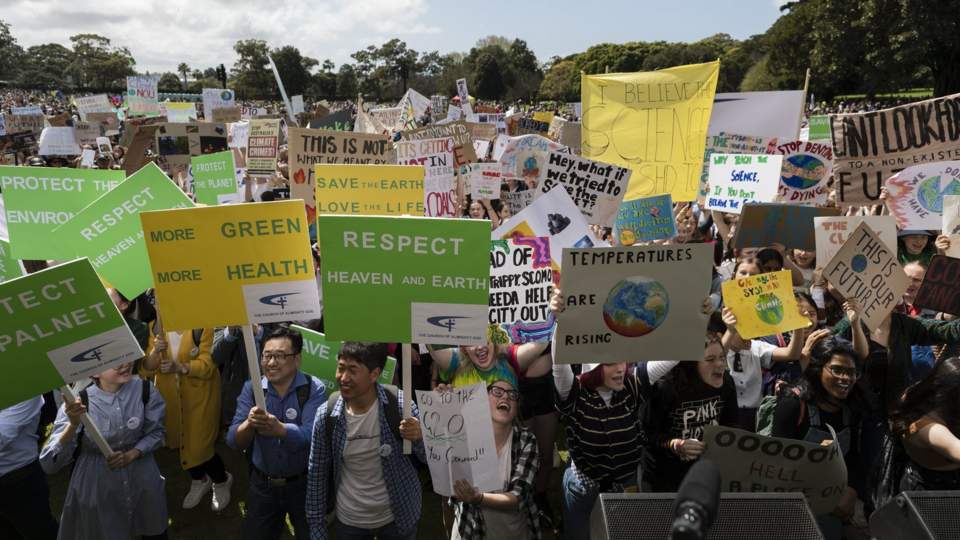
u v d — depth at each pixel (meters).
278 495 3.89
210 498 5.39
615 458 3.79
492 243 4.40
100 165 13.12
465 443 3.33
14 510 3.99
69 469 5.78
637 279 3.54
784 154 7.60
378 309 3.51
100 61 126.88
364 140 7.56
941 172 5.79
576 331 3.58
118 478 3.95
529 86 107.75
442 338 3.51
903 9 40.28
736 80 74.88
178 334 4.98
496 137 13.84
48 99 71.44
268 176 10.23
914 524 2.11
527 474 3.55
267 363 3.87
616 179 6.18
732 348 4.59
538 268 4.42
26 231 5.15
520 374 4.69
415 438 3.48
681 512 1.37
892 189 5.97
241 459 6.02
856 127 6.38
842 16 43.62
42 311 3.31
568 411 3.88
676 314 3.60
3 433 3.86
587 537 3.92
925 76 54.94
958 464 3.14
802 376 4.11
